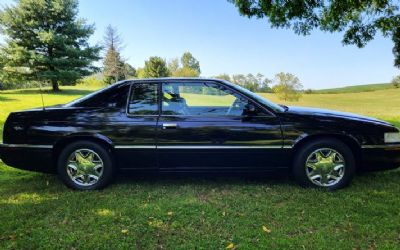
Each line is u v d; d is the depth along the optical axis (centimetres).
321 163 421
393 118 1339
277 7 891
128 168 432
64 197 412
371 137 412
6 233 319
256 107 419
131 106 429
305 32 950
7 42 3123
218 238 303
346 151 415
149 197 409
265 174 430
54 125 427
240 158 418
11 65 3170
